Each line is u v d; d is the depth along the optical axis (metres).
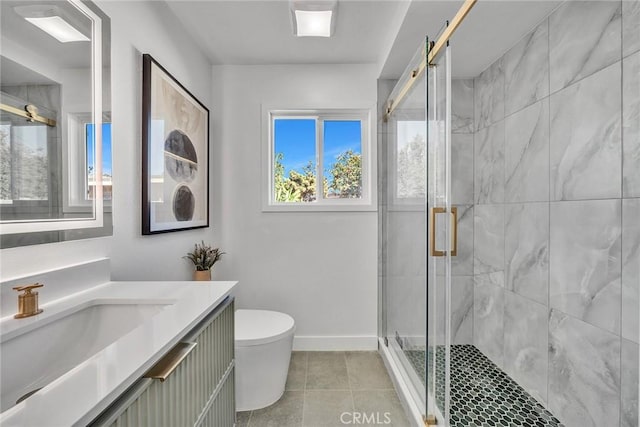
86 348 1.00
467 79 2.54
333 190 2.68
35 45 0.94
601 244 1.41
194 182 2.10
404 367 1.90
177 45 1.93
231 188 2.55
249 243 2.56
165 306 1.04
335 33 2.10
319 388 1.99
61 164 1.03
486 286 2.39
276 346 1.78
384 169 2.49
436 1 1.56
